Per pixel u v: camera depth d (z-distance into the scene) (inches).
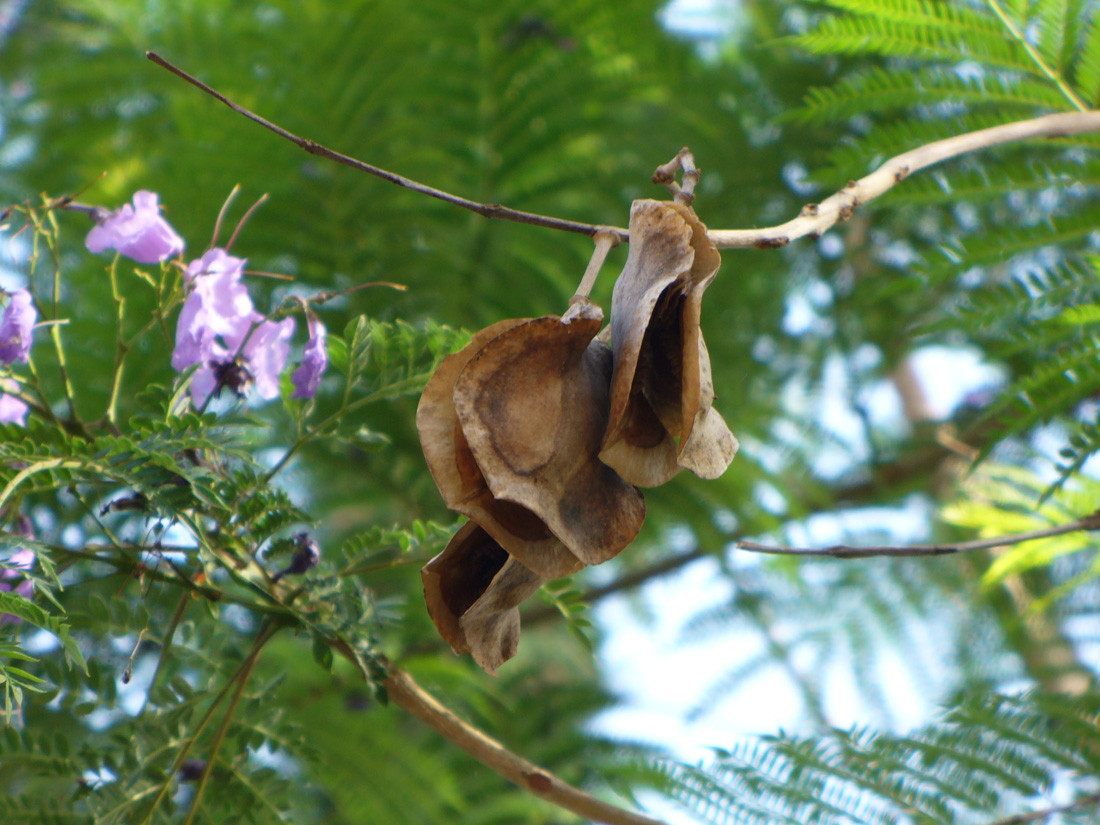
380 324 82.7
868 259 165.3
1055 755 90.7
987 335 138.9
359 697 127.9
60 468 79.8
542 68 151.6
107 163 152.6
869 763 92.4
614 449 76.7
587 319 76.6
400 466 143.7
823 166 158.9
